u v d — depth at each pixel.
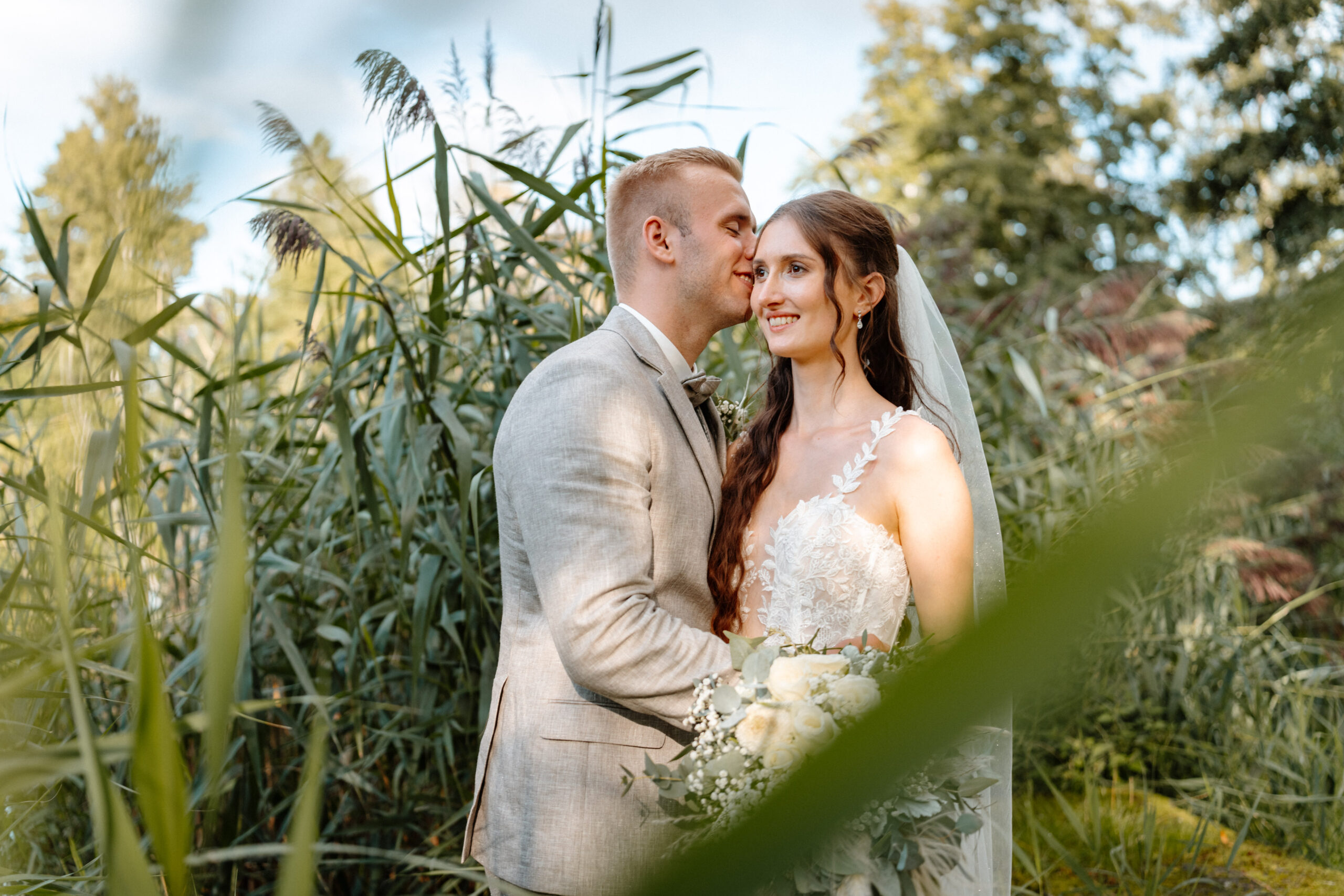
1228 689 3.60
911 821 1.48
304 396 2.72
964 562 1.96
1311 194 13.03
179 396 3.07
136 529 1.05
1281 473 0.27
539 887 1.82
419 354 2.61
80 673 1.88
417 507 2.59
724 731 1.61
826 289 2.11
